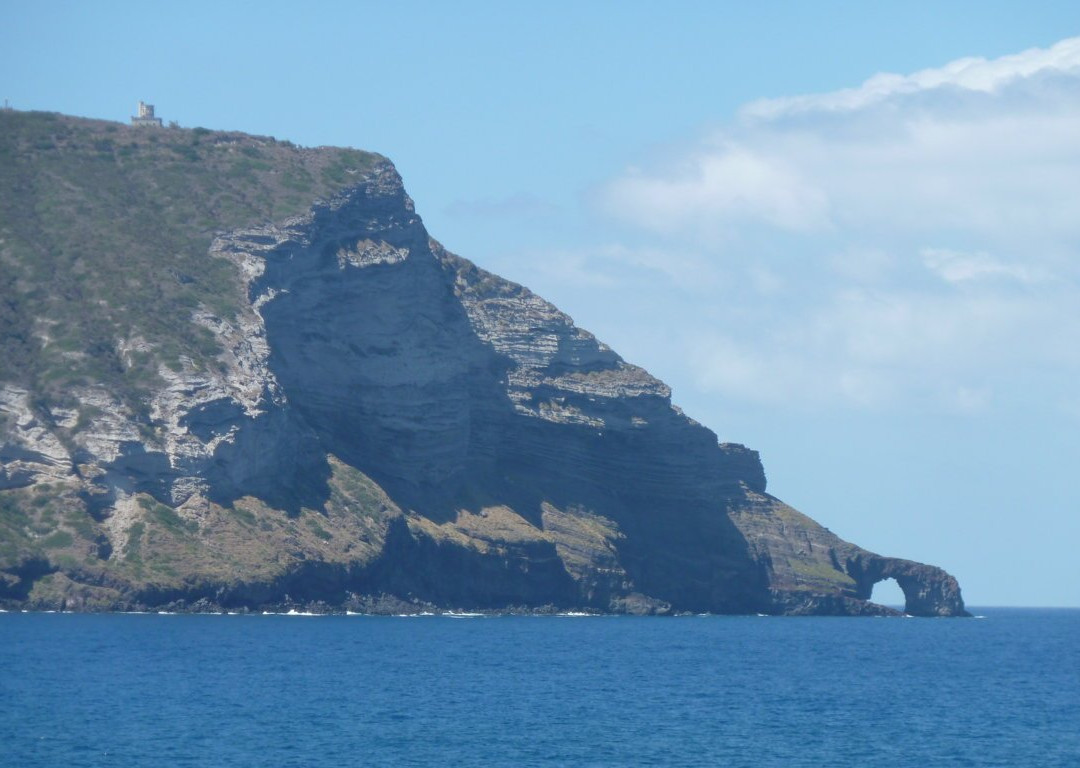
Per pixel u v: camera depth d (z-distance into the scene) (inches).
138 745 4030.5
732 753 4276.6
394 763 3951.8
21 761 3794.3
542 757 4111.7
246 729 4338.1
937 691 6067.9
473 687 5580.7
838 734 4692.4
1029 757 4352.9
